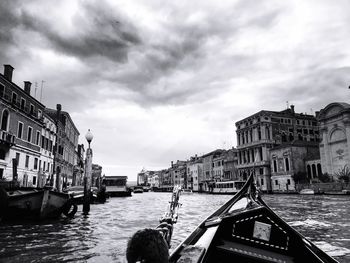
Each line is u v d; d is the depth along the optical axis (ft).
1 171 77.25
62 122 143.13
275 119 201.98
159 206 82.02
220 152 266.98
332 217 49.21
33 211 41.98
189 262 9.71
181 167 347.97
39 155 104.22
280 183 177.47
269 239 12.78
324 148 150.71
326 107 148.87
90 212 61.16
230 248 12.57
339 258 23.32
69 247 26.08
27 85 99.50
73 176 182.60
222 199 129.18
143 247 4.18
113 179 162.50
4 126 80.53
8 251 24.47
